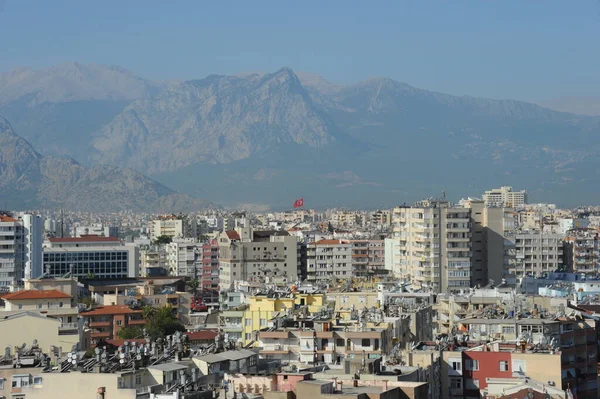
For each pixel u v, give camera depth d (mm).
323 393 190000
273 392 195500
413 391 199625
